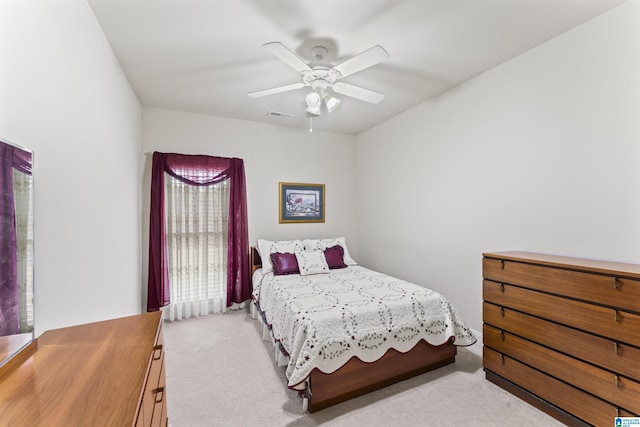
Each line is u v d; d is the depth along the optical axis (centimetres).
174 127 348
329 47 215
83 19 157
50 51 122
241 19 183
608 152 182
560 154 205
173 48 214
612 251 180
